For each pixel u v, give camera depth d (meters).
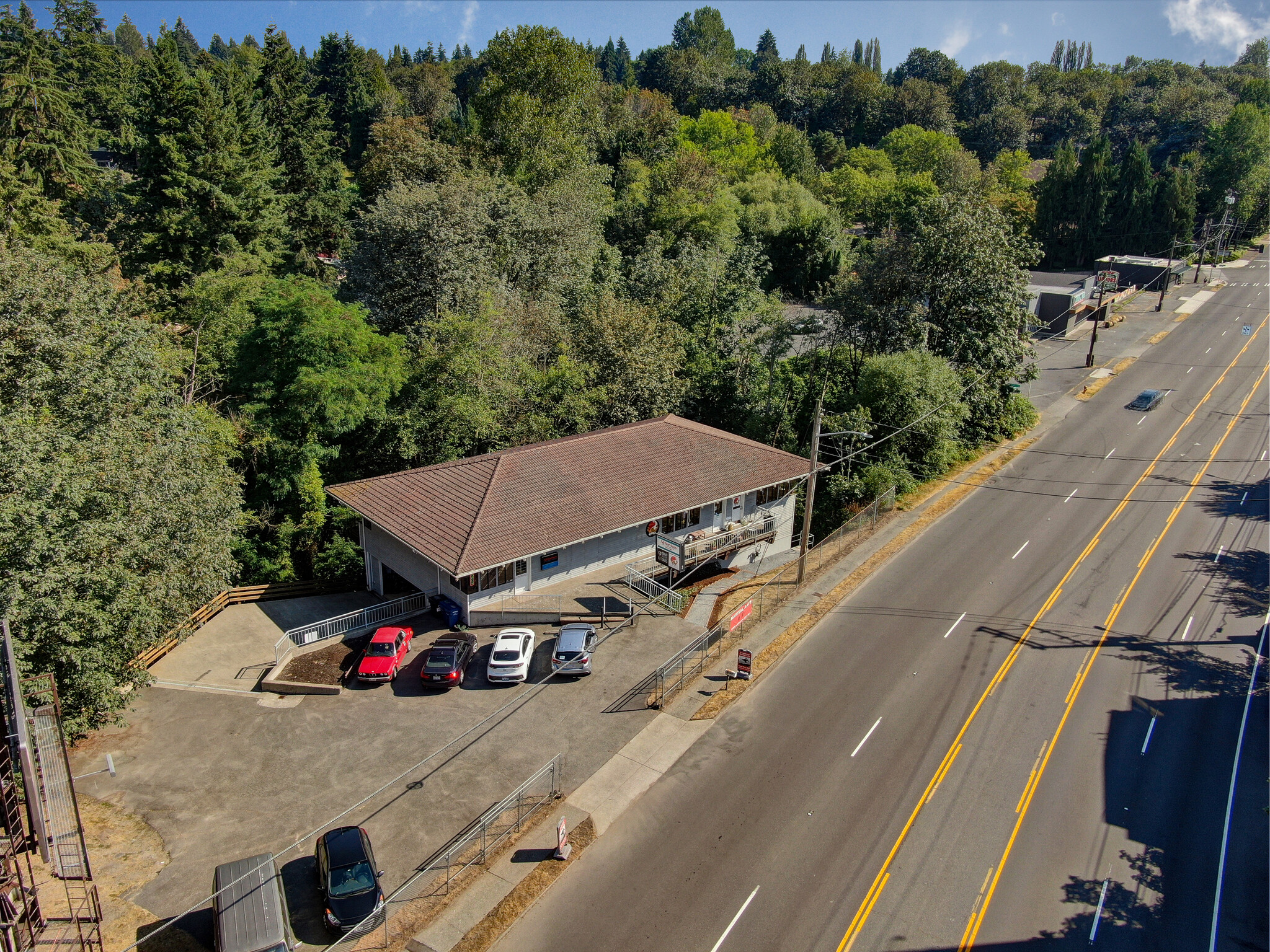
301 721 27.80
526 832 23.25
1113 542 42.47
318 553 42.34
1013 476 51.62
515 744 26.91
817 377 60.25
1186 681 30.62
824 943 19.64
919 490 49.69
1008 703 29.27
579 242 64.06
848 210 119.94
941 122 176.88
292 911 20.31
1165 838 23.14
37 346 25.55
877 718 28.41
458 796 24.50
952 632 34.00
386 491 37.47
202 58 148.00
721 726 27.98
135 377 28.23
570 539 34.72
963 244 54.44
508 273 59.53
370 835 22.89
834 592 37.56
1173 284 101.25
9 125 57.69
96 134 81.31
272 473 42.16
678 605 35.88
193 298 50.16
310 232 71.94
